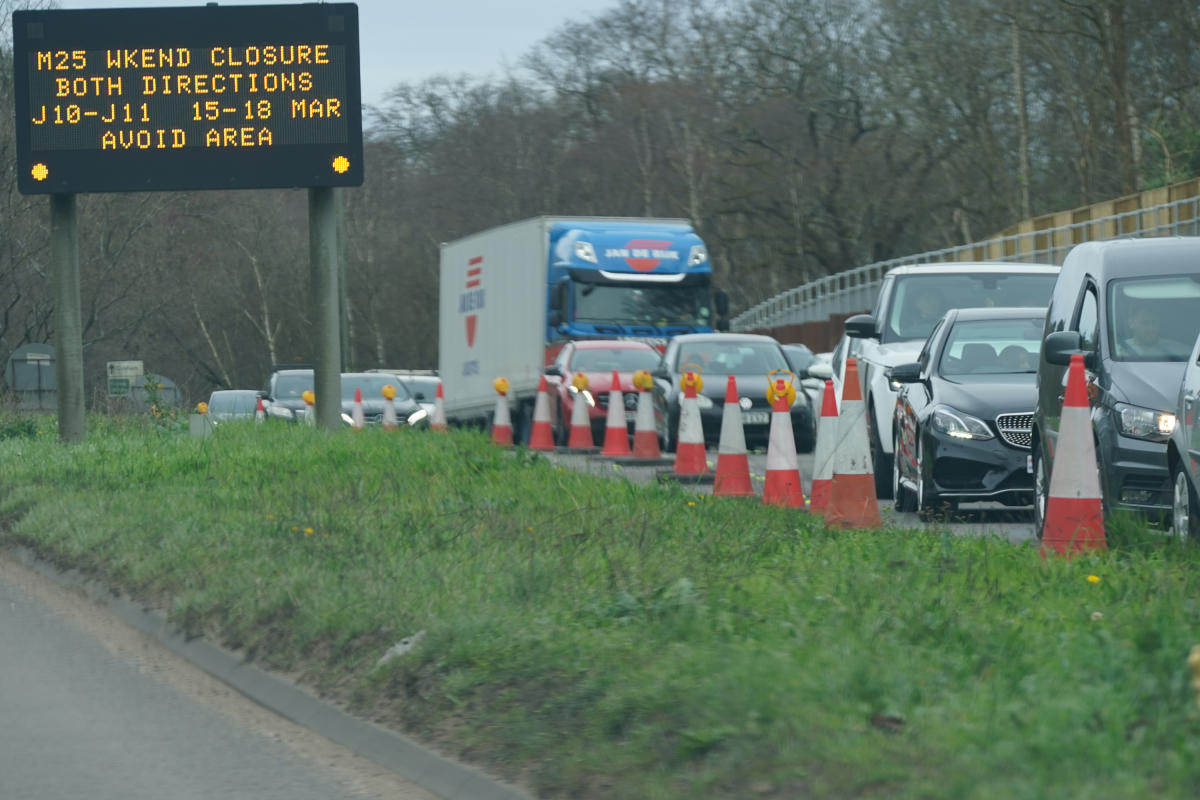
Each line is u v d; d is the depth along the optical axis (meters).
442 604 19.38
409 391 81.88
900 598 18.00
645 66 157.50
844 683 13.61
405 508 30.03
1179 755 11.16
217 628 21.83
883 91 141.62
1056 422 27.59
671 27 155.88
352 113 47.34
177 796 14.63
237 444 46.16
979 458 31.62
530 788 13.42
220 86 47.09
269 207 172.75
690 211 152.62
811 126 146.25
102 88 47.00
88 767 15.75
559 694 15.16
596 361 61.84
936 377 34.00
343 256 94.62
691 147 153.12
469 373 77.50
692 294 70.38
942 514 33.00
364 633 19.03
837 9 144.12
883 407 38.66
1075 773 10.98
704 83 152.12
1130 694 12.93
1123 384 26.05
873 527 26.52
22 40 46.94
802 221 147.88
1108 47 104.50
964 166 141.38
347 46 47.22
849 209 145.50
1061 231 95.31
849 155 143.25
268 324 170.00
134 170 47.09
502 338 73.00
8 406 78.62
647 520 26.31
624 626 17.56
